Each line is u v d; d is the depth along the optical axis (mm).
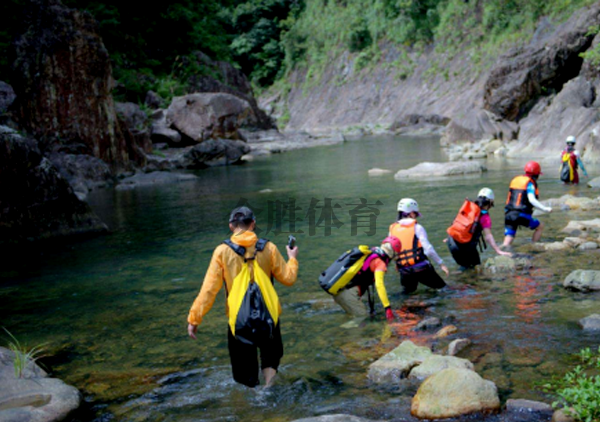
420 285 6203
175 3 40312
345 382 3934
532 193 7223
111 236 10391
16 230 9781
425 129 43375
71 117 19906
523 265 6414
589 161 16359
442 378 3494
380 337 4719
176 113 28688
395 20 59656
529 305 5160
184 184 18812
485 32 49562
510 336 4461
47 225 10156
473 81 47000
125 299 6316
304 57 72438
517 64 25969
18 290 6957
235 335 3602
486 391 3400
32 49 19453
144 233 10508
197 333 5090
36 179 10078
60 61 19609
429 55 55125
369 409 3527
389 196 12969
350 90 61906
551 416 3219
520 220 7297
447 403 3359
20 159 9852
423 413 3361
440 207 10820
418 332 4762
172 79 37156
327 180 17500
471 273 6426
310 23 73625
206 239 9586
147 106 31906
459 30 52781
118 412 3688
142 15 38625
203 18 47219
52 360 4633
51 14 19750
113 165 21188
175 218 12086
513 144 23297
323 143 37688
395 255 5559
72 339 5109
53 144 19500
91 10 32688
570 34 24781
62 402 3689
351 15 66875
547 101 25406
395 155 25531
